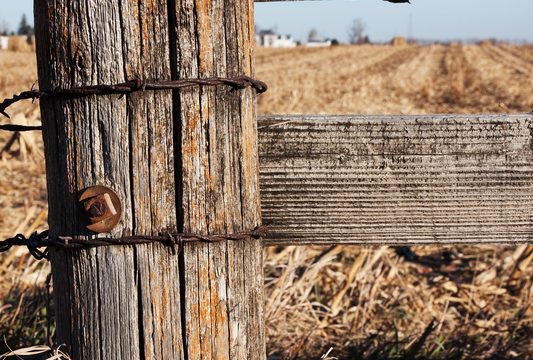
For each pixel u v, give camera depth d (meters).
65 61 1.79
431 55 53.12
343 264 5.50
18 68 31.97
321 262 4.81
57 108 1.83
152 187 1.82
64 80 1.80
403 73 33.09
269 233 2.13
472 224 2.14
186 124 1.80
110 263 1.86
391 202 2.11
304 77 29.52
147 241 1.83
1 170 8.54
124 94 1.79
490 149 2.08
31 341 3.53
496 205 2.12
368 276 5.12
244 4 1.82
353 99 20.03
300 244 2.14
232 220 1.88
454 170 2.09
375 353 3.70
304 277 4.73
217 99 1.81
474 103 20.05
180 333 1.90
